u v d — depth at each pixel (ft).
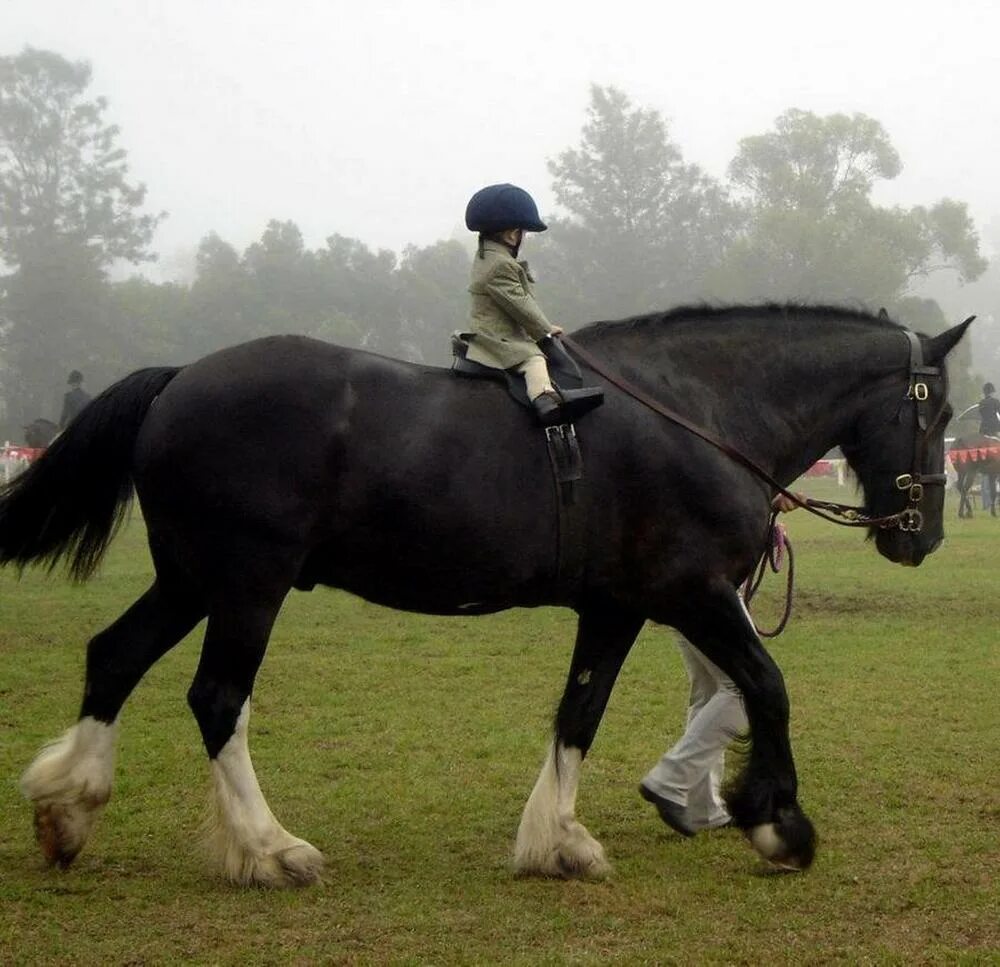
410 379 16.24
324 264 147.95
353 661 30.07
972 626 35.06
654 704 25.64
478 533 15.75
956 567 48.60
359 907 14.88
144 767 20.79
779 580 44.83
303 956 13.23
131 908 14.74
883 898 15.15
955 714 24.61
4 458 83.05
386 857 16.80
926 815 18.48
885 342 18.08
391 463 15.64
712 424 17.07
